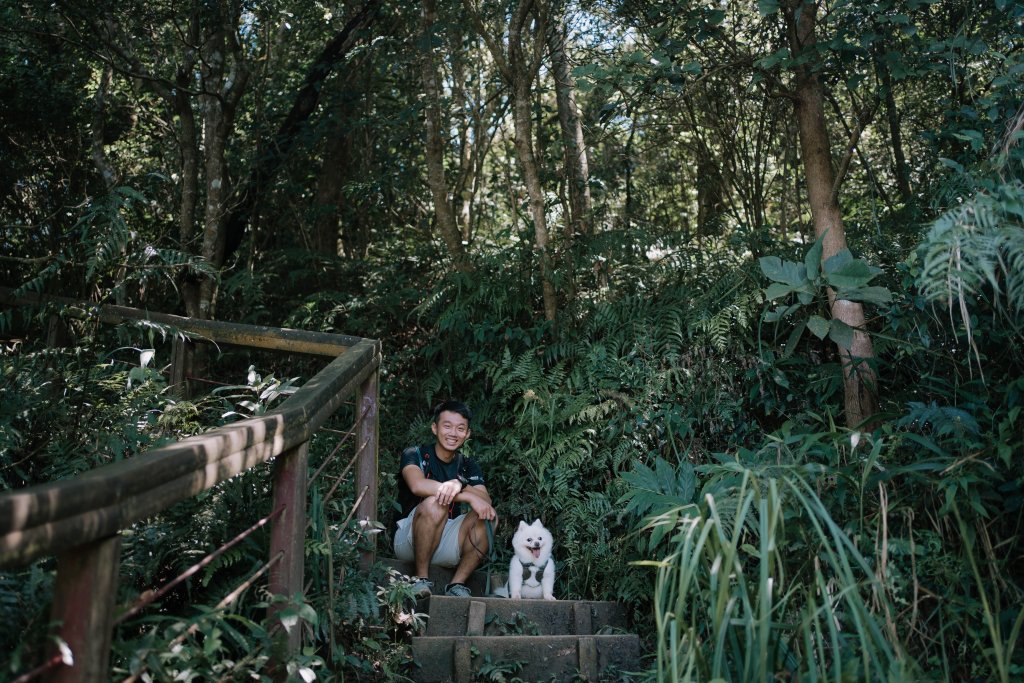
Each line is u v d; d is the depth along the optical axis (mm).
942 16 4422
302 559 2631
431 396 5344
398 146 7383
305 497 2684
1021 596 2994
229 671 2271
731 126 6434
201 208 6930
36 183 6066
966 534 2773
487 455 4871
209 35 6113
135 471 1688
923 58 4109
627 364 4680
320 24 7156
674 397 4586
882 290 3557
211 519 2732
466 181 7172
